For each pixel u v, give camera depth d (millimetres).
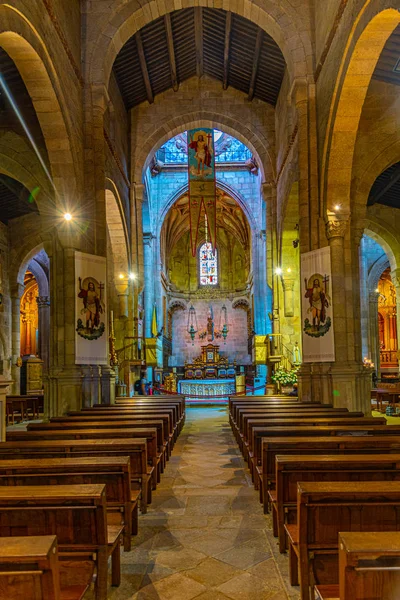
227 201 37312
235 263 43750
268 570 4797
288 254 20469
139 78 20484
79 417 9438
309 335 13594
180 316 43594
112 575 4508
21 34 10156
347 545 2543
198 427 15953
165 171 32281
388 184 18078
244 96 22531
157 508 6875
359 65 11125
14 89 13680
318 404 12016
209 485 8156
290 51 14773
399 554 2482
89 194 14508
